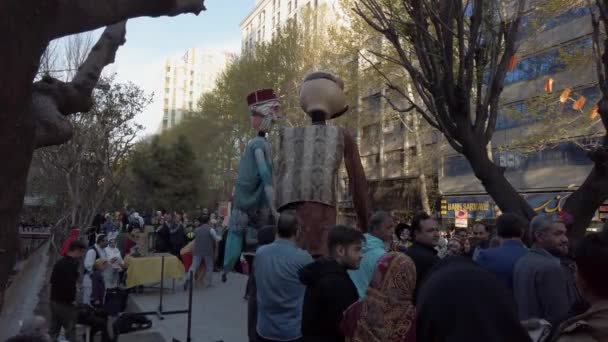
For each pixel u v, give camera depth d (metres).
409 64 6.20
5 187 1.17
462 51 5.88
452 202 28.72
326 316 2.95
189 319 7.17
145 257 11.42
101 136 16.67
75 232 11.56
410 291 2.20
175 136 48.28
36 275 11.24
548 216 4.01
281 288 3.92
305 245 4.51
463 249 6.78
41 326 4.32
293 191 4.66
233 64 37.66
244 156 5.75
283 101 28.30
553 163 22.98
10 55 1.11
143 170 35.78
